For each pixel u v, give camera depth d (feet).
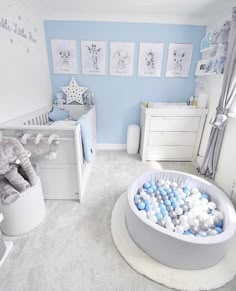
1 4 4.78
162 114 7.74
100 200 5.78
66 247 4.13
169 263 3.69
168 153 8.50
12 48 5.33
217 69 6.42
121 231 4.52
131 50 8.13
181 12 7.20
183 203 4.95
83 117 5.57
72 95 8.79
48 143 4.55
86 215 5.12
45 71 7.93
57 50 8.05
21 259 3.82
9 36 5.17
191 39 8.04
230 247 4.17
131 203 4.41
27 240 4.28
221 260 3.87
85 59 8.23
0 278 3.46
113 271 3.65
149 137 8.16
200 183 5.51
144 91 8.92
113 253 4.02
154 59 8.29
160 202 5.00
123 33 7.86
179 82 8.78
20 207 4.17
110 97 9.00
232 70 5.51
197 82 8.64
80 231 4.57
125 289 3.34
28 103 6.36
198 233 4.05
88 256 3.93
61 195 5.66
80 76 8.55
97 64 8.33
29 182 4.46
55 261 3.80
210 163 6.98
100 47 8.05
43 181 5.43
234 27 5.30
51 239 4.32
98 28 7.76
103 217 5.07
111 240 4.35
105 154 9.39
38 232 4.51
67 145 4.92
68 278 3.49
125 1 6.29
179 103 8.79
